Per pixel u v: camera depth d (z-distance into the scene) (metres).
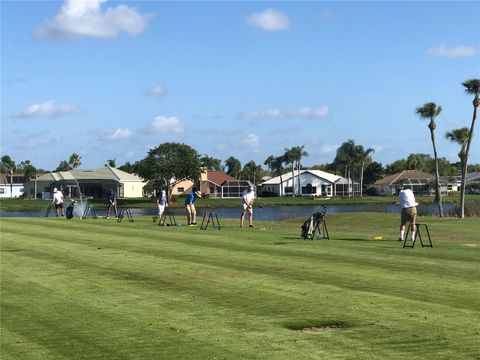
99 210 72.62
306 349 8.55
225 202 102.00
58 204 44.53
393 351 8.37
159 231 28.09
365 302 11.41
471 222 34.59
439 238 24.14
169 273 15.19
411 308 10.87
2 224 33.94
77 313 11.02
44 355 8.59
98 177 115.62
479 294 12.08
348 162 136.50
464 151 49.12
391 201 103.75
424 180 138.50
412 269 15.42
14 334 9.69
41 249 20.78
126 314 10.88
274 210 77.69
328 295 12.15
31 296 12.60
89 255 18.97
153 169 97.38
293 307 11.13
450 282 13.48
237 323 10.08
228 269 15.68
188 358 8.26
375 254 18.55
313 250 19.70
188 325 10.02
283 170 166.00
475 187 145.88
